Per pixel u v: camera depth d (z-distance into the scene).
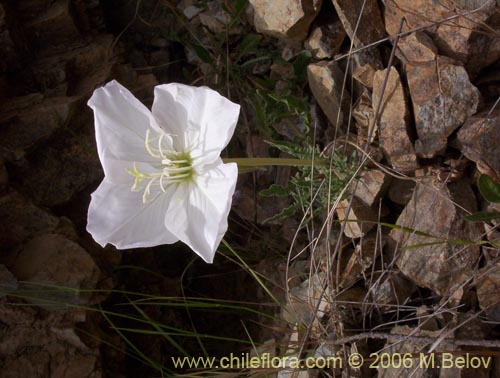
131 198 0.20
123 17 0.34
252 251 0.30
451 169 0.22
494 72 0.23
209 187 0.19
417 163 0.23
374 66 0.25
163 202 0.20
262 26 0.28
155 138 0.20
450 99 0.22
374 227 0.25
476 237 0.22
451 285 0.22
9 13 0.29
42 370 0.25
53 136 0.29
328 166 0.24
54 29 0.31
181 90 0.19
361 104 0.25
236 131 0.30
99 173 0.29
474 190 0.23
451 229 0.22
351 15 0.25
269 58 0.29
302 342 0.24
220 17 0.30
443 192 0.23
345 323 0.24
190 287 0.31
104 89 0.19
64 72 0.30
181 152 0.20
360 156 0.25
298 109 0.25
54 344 0.25
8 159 0.28
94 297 0.26
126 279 0.30
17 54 0.30
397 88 0.23
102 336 0.27
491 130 0.21
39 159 0.28
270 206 0.29
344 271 0.25
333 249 0.26
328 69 0.26
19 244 0.27
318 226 0.28
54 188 0.28
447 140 0.23
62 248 0.27
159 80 0.33
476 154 0.22
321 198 0.25
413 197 0.23
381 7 0.25
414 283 0.24
